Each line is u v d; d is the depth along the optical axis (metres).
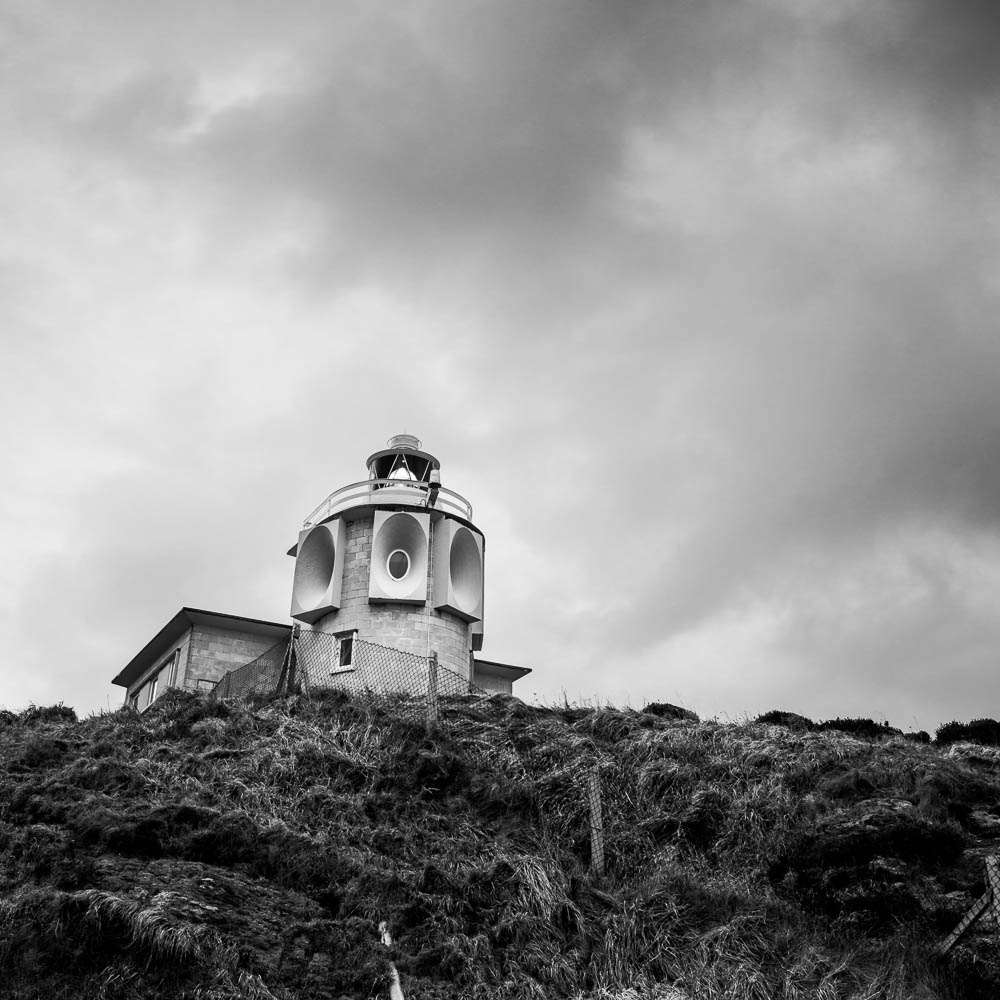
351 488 38.38
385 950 15.17
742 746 24.97
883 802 20.53
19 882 15.09
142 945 13.59
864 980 15.66
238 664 37.03
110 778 19.95
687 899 18.03
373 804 20.91
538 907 17.00
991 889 15.66
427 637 34.94
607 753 24.44
